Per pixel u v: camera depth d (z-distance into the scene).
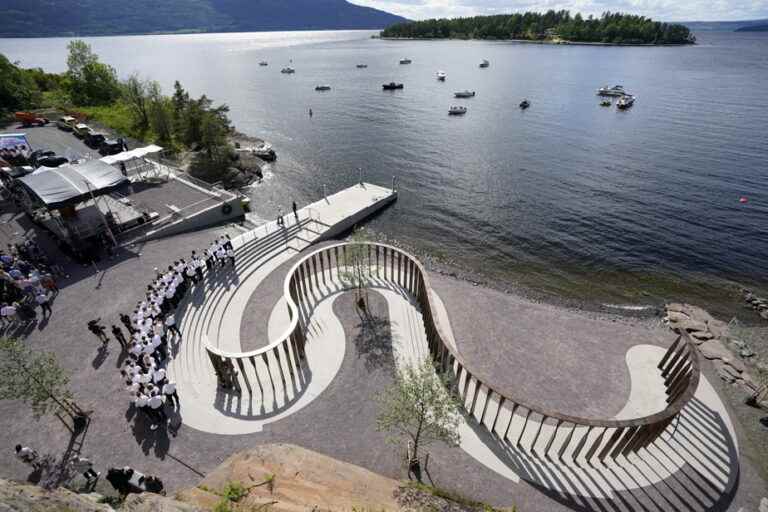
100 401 22.45
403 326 29.61
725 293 38.81
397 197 58.75
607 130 87.75
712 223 49.94
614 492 19.09
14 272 30.19
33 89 93.88
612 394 24.84
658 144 77.19
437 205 56.44
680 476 19.89
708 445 21.45
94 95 97.06
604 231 49.31
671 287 39.81
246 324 29.50
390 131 92.06
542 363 27.27
